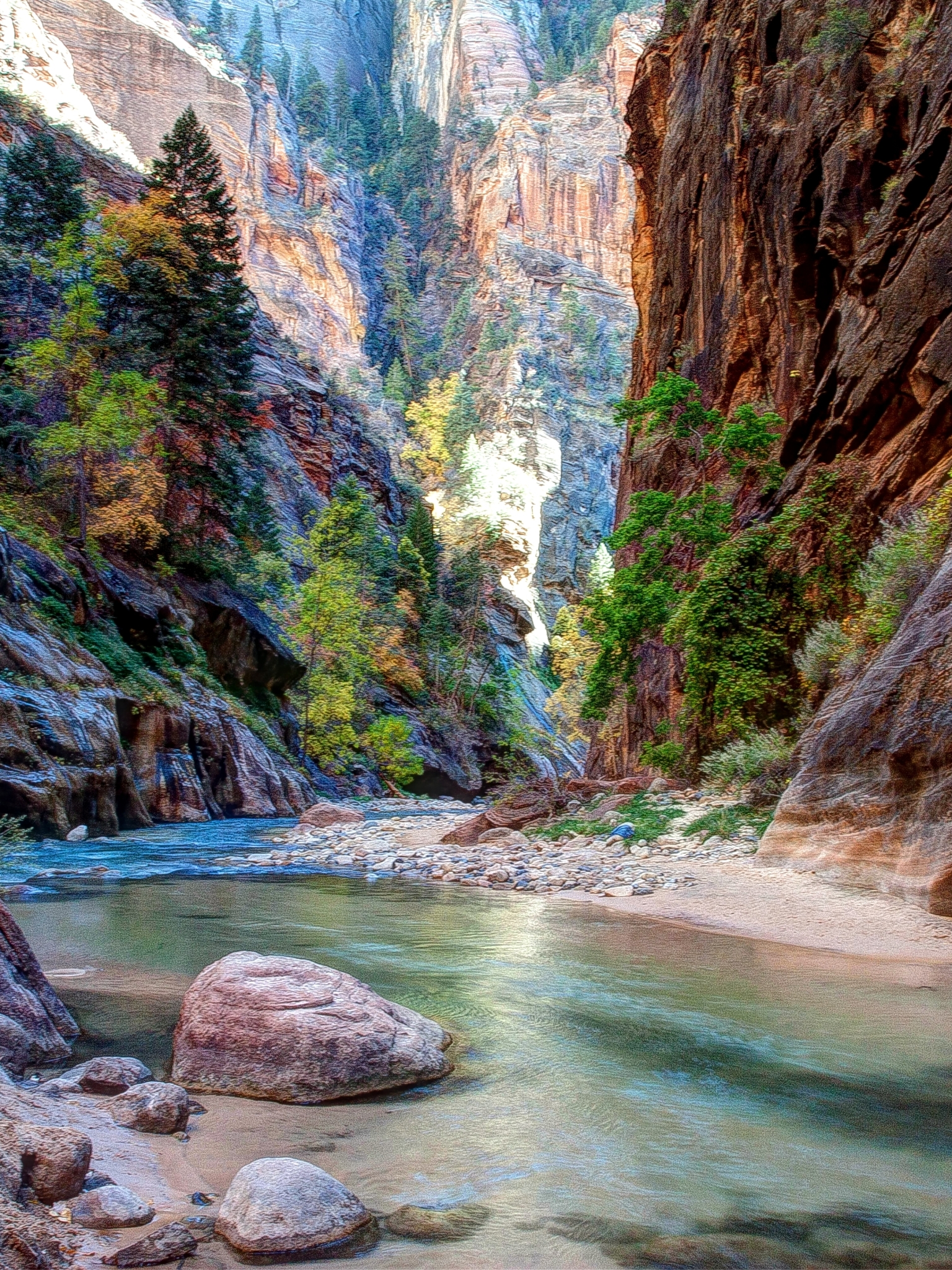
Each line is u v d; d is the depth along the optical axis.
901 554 14.04
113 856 16.16
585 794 21.59
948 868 9.52
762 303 29.12
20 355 36.53
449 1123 4.60
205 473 39.25
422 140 173.50
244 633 39.09
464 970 7.96
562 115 164.75
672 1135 4.48
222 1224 3.39
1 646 19.78
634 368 43.97
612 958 8.49
